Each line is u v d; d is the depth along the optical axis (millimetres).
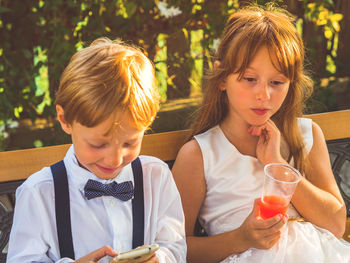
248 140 1866
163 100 3361
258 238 1590
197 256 1745
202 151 1824
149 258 1264
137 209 1499
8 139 3564
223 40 1736
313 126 1973
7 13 3439
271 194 1488
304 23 3600
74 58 1272
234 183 1817
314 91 3666
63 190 1414
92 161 1257
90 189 1406
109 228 1469
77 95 1169
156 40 3521
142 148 1941
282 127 1896
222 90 1810
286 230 1705
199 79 3609
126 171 1501
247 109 1666
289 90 1833
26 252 1383
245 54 1588
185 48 3594
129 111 1180
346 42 3701
